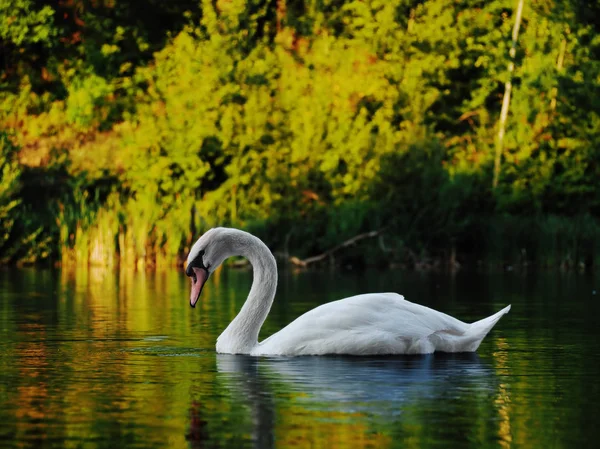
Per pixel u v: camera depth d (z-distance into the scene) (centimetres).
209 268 1166
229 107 3353
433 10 3575
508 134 3394
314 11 3806
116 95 3769
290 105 3356
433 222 3103
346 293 2025
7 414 824
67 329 1393
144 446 721
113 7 3869
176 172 3331
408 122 3275
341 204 3192
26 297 1919
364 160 3186
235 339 1155
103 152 3453
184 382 960
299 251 3114
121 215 2958
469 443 727
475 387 936
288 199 3189
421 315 1143
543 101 3447
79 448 716
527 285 2256
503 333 1356
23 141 3503
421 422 789
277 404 856
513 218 3109
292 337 1130
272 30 3909
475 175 3272
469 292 2048
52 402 870
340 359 1095
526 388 935
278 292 2058
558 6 3453
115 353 1157
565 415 819
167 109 3359
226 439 739
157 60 3556
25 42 3650
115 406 852
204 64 3412
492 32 3597
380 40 3553
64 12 3831
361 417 806
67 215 2988
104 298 1902
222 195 3206
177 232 2931
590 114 3397
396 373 1006
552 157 3369
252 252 1170
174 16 3928
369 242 3095
